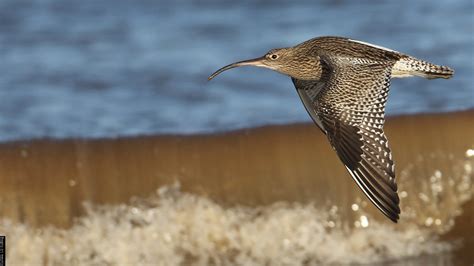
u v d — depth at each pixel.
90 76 26.86
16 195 16.75
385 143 11.36
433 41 28.88
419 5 32.19
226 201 17.11
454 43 28.53
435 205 17.58
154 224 16.86
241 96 25.03
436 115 18.11
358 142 11.39
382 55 12.37
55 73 27.17
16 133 22.02
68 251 16.66
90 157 17.14
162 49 29.55
